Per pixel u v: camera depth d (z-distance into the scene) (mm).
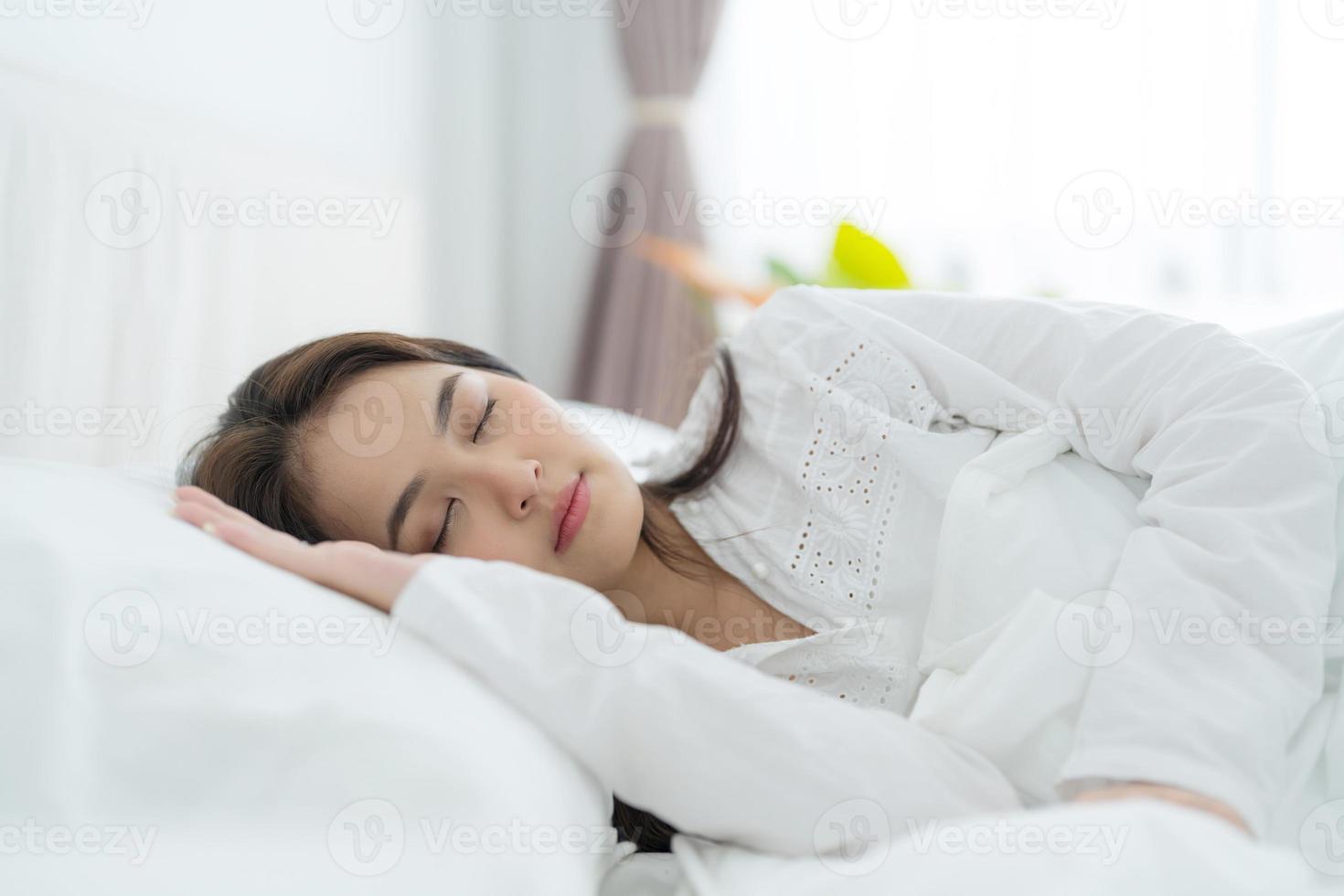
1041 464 796
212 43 1515
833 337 916
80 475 723
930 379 882
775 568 850
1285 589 608
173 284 1233
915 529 812
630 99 2561
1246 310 2178
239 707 501
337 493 778
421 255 2127
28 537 548
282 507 802
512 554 762
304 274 1574
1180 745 534
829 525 839
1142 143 2236
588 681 579
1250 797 520
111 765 480
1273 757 545
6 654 493
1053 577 710
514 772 511
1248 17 2166
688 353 2416
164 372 1205
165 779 484
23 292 1018
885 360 888
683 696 570
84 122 1113
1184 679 571
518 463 770
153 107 1243
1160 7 2215
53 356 1054
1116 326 815
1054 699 606
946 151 2373
